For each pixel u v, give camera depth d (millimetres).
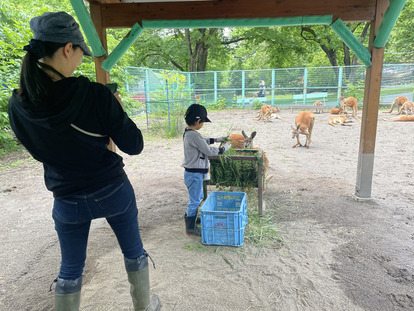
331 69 19641
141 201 4910
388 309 2420
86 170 1619
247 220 4020
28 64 1417
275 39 23844
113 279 2881
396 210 4293
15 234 3887
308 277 2834
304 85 20219
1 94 7984
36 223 4203
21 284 2859
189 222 3660
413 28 23047
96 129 1596
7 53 9086
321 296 2576
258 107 20047
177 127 11055
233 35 29656
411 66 18969
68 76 1646
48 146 1514
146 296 2059
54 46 1513
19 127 1522
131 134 1683
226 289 2693
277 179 5758
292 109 18719
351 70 19328
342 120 12656
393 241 3459
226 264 3082
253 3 4082
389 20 3777
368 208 4375
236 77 21141
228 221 3340
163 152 8430
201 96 21328
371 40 4191
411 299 2523
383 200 4656
